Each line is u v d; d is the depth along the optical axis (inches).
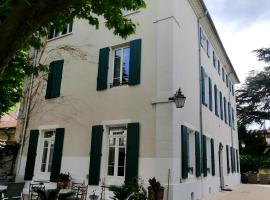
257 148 1199.6
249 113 1234.6
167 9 409.7
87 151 421.4
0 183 364.8
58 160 443.8
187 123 419.5
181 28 438.9
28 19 144.7
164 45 393.4
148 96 384.5
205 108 536.1
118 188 309.4
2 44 139.3
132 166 363.9
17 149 499.2
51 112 486.9
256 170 1022.4
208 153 539.2
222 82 753.6
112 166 397.4
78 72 476.4
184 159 380.8
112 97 418.6
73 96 467.2
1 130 681.6
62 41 517.0
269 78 1197.1
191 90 460.8
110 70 442.9
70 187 412.8
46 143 489.1
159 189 323.3
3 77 304.8
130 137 378.0
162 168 348.2
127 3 239.8
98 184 390.6
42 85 512.7
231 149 792.9
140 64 403.9
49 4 151.8
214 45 669.9
